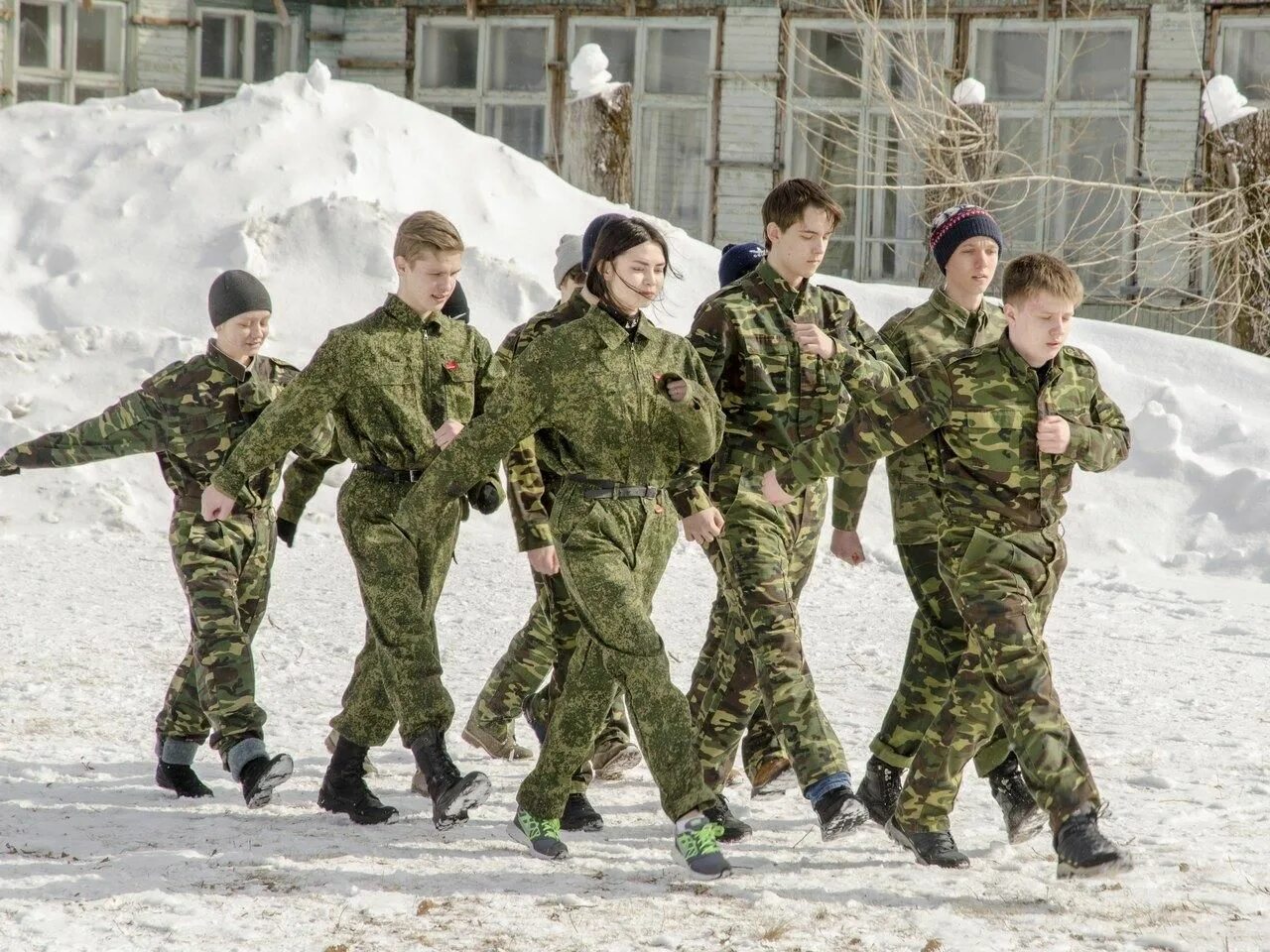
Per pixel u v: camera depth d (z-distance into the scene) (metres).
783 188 15.16
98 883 12.76
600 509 13.29
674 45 71.25
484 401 15.40
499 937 11.48
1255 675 23.19
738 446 14.84
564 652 14.77
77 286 45.91
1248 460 38.41
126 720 19.41
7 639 23.95
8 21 69.81
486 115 73.44
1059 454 12.91
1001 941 11.45
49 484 37.81
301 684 21.58
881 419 13.10
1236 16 64.62
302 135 52.62
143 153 51.81
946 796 13.57
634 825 15.13
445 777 13.88
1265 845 14.23
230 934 11.48
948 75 67.00
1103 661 24.16
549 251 50.12
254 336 15.73
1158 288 63.09
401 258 14.91
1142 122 65.88
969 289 15.62
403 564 14.53
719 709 14.98
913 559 14.38
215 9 73.31
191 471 15.69
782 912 12.16
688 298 47.41
